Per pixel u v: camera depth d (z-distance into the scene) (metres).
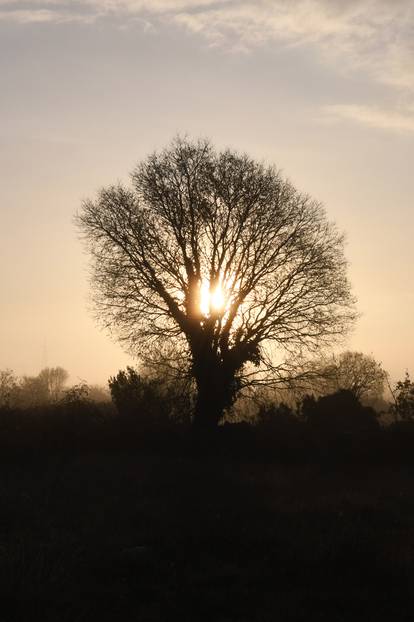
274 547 19.72
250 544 19.97
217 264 47.91
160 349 48.16
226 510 25.11
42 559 16.91
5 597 14.73
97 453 41.41
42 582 15.71
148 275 48.03
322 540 19.72
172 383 47.97
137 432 43.66
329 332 47.69
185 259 47.69
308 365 48.41
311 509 25.45
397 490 30.98
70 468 35.84
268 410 48.00
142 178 48.69
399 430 41.81
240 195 47.31
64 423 42.91
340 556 18.20
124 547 19.77
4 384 84.50
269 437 43.12
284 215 47.69
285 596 15.67
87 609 14.73
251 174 47.97
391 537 20.88
